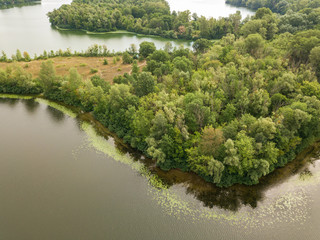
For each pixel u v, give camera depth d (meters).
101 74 142.38
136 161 83.88
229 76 98.44
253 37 127.19
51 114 112.19
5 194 72.94
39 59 163.75
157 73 115.19
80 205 69.00
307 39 115.56
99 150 89.44
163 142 75.38
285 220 63.72
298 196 69.94
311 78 99.56
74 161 84.81
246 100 84.69
